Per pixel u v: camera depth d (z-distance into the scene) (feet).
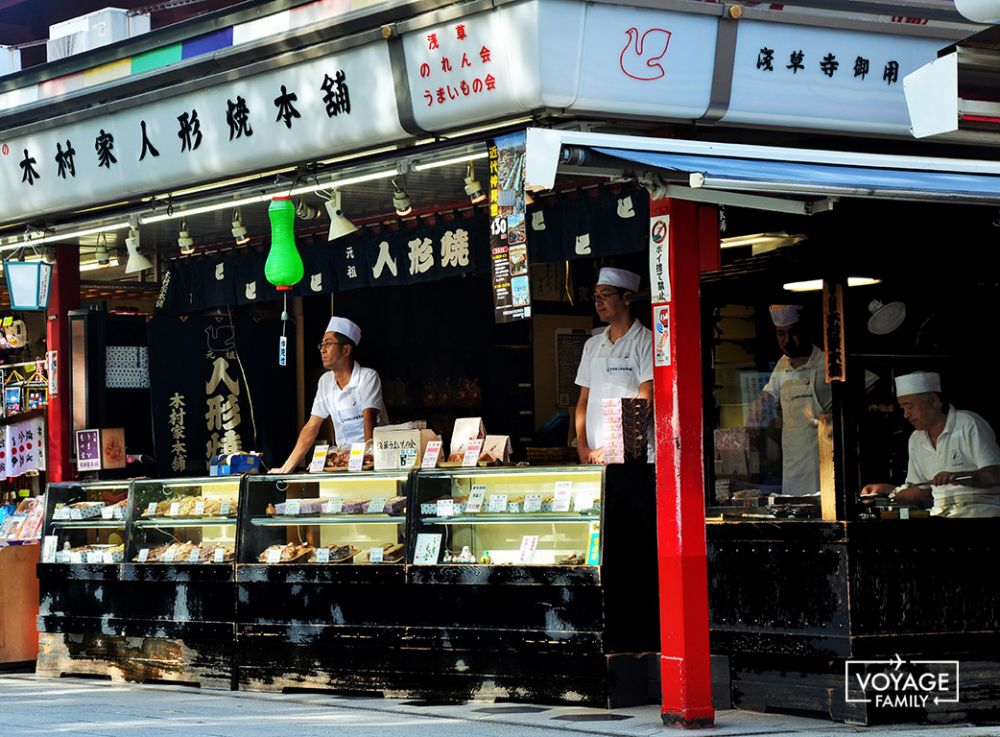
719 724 27.81
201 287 40.55
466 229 34.68
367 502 33.60
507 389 44.57
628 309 34.06
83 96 34.50
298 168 31.81
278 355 43.75
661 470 27.84
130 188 34.71
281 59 30.14
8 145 36.91
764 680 29.37
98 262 41.14
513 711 29.96
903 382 29.22
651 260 28.14
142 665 37.09
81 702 33.32
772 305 30.17
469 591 31.53
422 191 35.40
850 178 24.38
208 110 32.17
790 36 27.78
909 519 28.58
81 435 40.37
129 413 41.88
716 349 31.32
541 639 30.37
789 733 26.78
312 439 38.70
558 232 31.45
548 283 43.57
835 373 28.71
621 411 30.55
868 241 29.04
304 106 30.22
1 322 45.65
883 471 28.91
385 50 28.30
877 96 29.14
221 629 35.42
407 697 32.42
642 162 23.76
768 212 30.37
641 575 30.22
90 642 38.22
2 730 28.63
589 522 30.32
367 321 44.83
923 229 29.68
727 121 27.86
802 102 28.37
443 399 44.68
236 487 36.65
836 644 28.04
